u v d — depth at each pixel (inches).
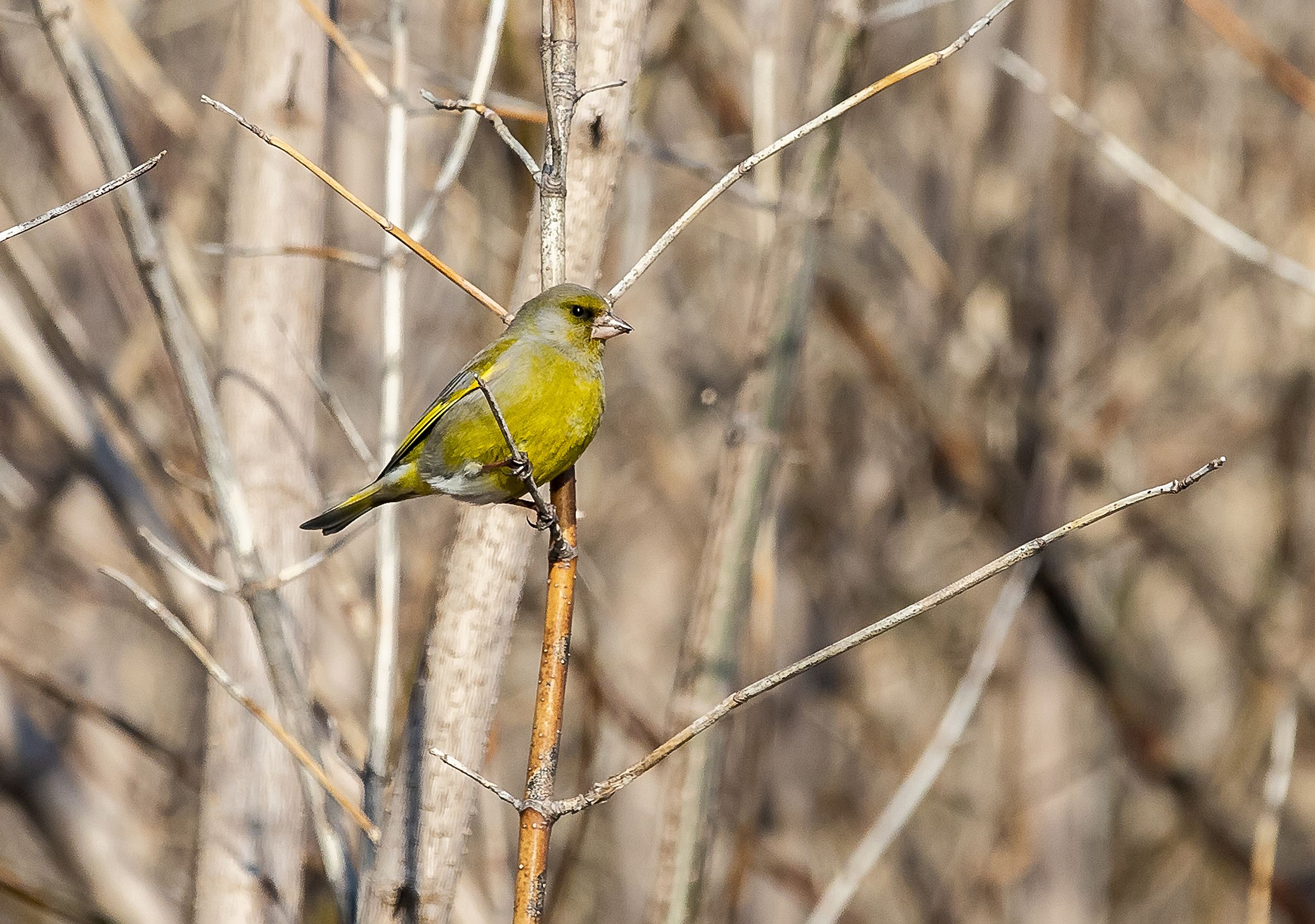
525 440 305.6
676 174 624.7
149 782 521.7
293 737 294.0
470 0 507.5
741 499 397.7
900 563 658.2
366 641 393.4
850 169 606.9
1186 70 632.4
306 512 335.6
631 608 645.3
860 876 386.6
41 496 508.4
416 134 495.2
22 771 418.0
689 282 667.4
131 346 429.7
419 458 320.2
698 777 387.5
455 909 374.3
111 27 428.5
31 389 373.4
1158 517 626.8
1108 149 433.1
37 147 487.8
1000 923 557.9
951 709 405.1
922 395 582.6
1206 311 607.8
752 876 585.3
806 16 582.6
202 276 464.1
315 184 342.0
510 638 291.0
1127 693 598.9
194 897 318.3
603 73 287.7
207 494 359.9
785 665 606.5
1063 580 553.6
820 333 615.5
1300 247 608.7
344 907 289.3
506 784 625.9
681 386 658.2
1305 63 628.7
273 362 334.0
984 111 569.3
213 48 610.2
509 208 515.2
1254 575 645.3
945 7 576.7
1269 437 644.1
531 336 306.5
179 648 555.5
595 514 658.8
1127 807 669.9
